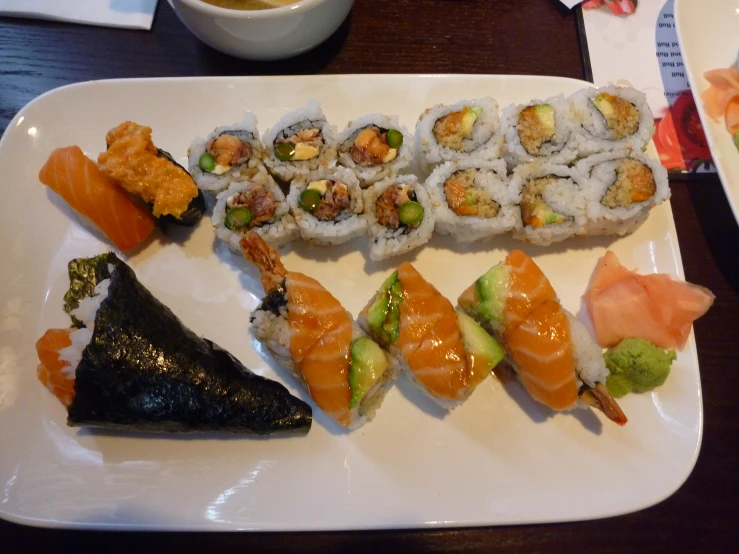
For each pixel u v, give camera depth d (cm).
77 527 23
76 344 24
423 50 32
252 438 24
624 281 27
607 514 24
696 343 28
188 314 26
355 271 28
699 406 25
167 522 23
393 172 28
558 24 33
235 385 24
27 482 23
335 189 27
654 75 32
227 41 28
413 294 25
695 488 26
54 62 31
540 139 29
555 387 24
